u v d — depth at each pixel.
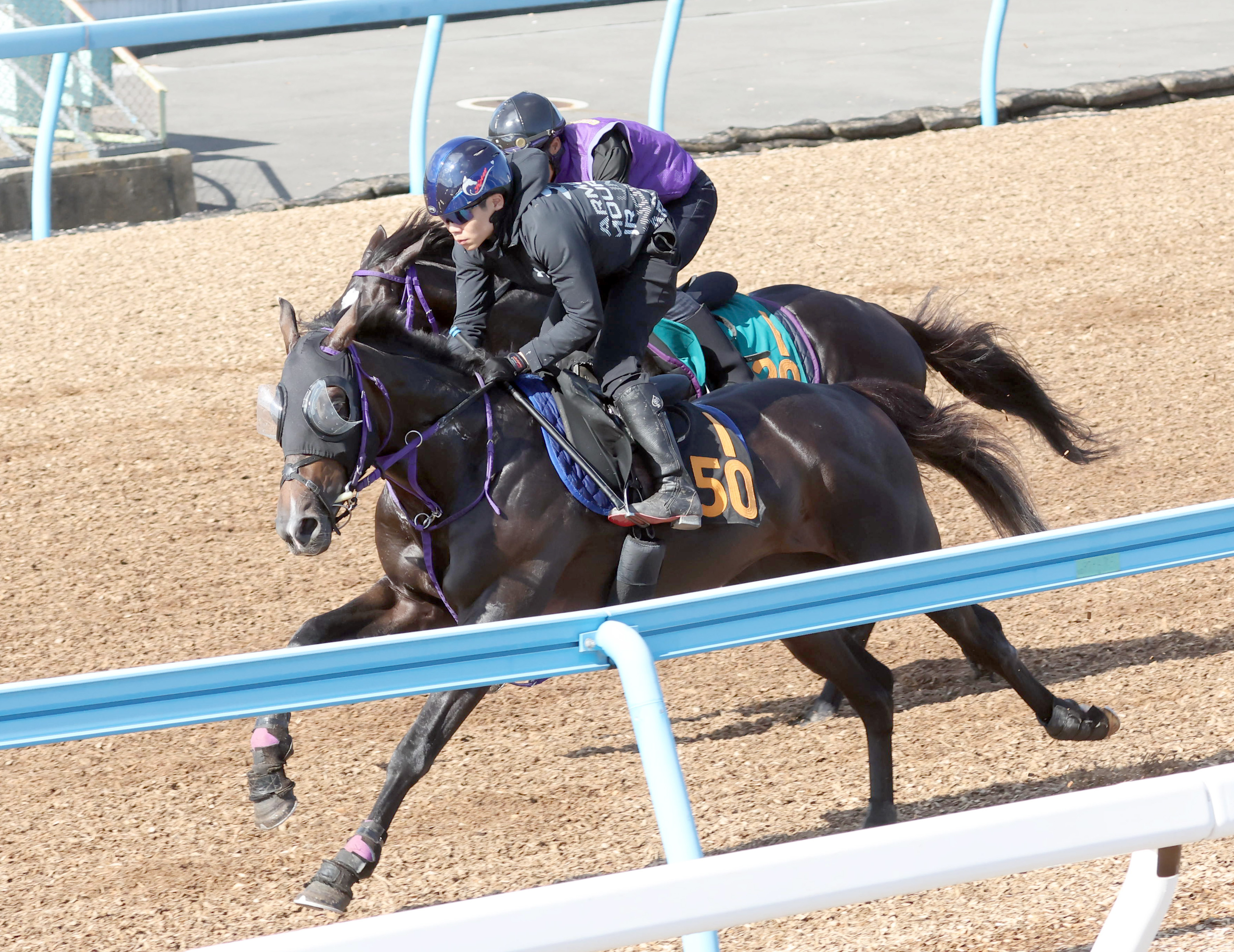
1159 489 18.25
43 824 11.88
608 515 11.10
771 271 24.12
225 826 11.85
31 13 33.16
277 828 11.72
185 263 25.36
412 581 11.12
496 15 61.81
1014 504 13.33
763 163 30.02
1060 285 24.11
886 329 15.53
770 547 11.97
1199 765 12.07
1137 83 34.56
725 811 11.91
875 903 10.06
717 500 11.41
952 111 33.12
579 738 13.35
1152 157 30.03
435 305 13.82
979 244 25.66
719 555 11.65
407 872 11.05
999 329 16.34
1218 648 14.46
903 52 49.59
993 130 31.98
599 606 11.71
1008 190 28.30
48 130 26.47
